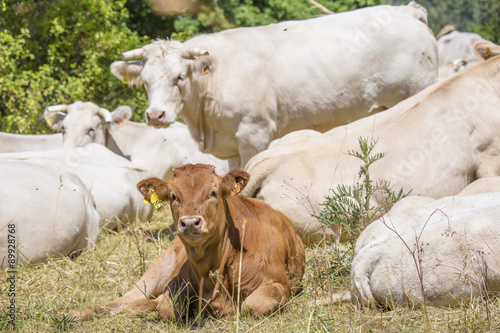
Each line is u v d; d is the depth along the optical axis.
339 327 5.45
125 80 10.74
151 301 6.36
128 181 10.98
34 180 8.44
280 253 6.47
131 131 13.83
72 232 8.56
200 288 6.00
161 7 11.12
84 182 10.15
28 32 16.52
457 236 5.52
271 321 5.68
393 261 5.65
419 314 5.51
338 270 6.66
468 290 5.50
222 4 18.17
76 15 17.33
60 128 14.05
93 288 7.20
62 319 5.87
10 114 16.70
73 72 17.86
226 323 5.77
